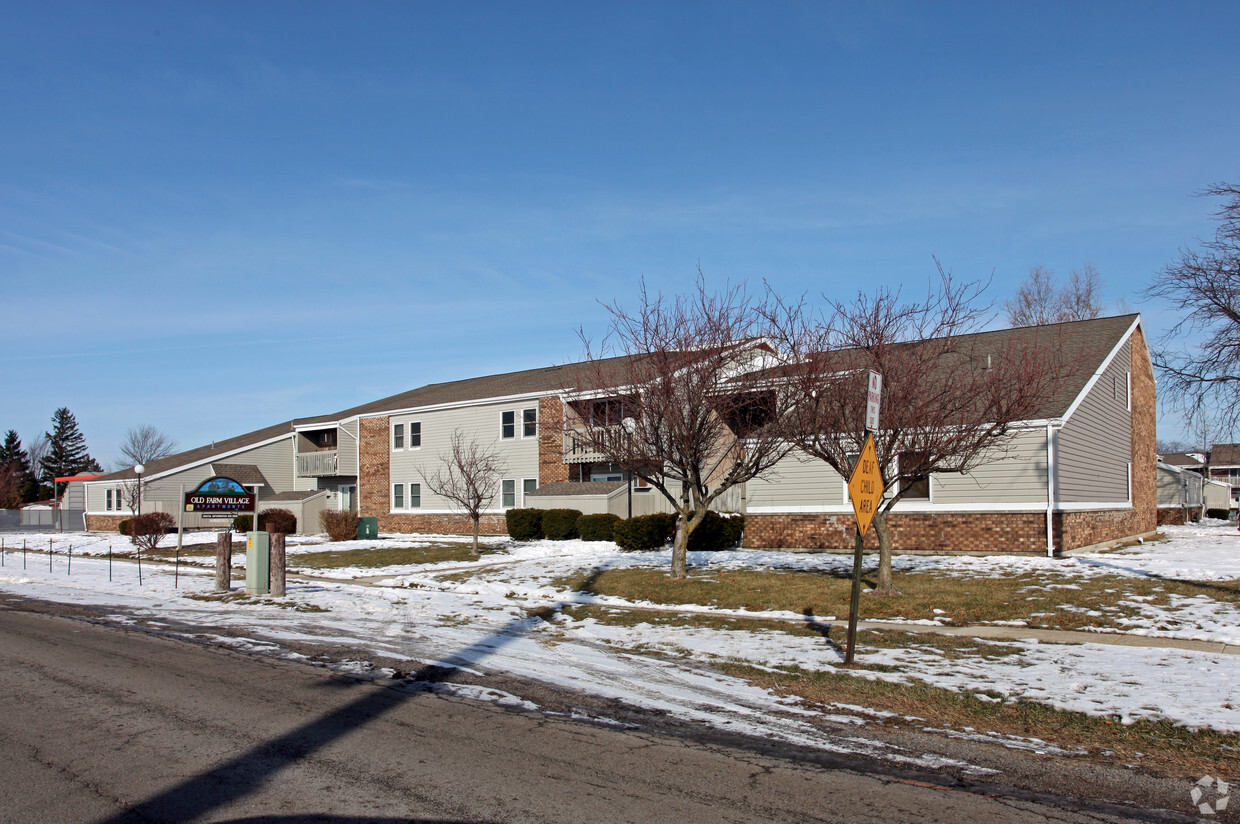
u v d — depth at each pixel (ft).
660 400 51.98
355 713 26.22
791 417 47.57
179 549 92.07
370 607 50.39
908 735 24.00
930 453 43.62
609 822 17.31
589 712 26.45
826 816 17.81
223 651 36.94
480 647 37.63
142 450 295.69
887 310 46.09
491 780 19.89
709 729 24.57
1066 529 65.87
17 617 47.78
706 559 68.49
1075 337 78.13
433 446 121.60
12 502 265.95
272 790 19.13
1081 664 31.48
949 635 37.86
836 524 74.02
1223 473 220.02
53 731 24.11
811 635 38.65
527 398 110.93
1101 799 19.08
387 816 17.56
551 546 89.66
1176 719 24.64
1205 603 41.45
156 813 17.70
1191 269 79.71
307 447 147.33
